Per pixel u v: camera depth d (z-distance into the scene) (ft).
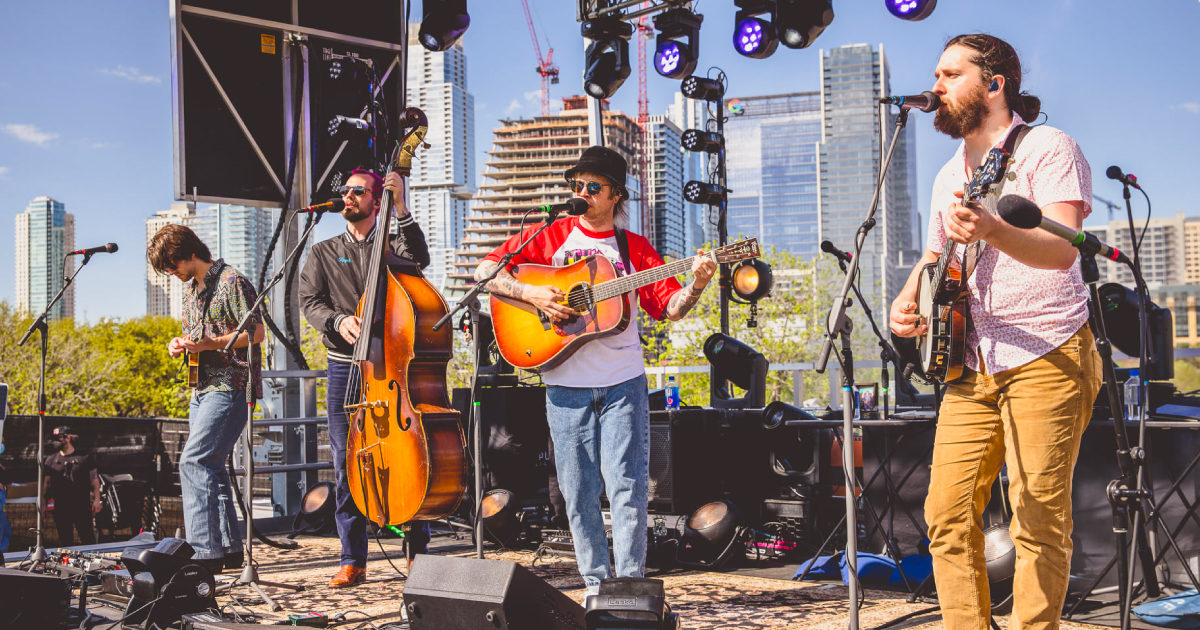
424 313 11.86
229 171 22.53
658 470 16.62
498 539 18.08
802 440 17.51
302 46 22.93
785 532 17.04
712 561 16.22
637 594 7.91
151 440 22.38
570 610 8.61
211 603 10.84
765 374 19.17
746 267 20.25
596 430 10.64
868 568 14.21
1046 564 7.72
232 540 14.34
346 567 14.40
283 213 22.86
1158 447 13.51
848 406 9.39
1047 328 7.69
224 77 22.40
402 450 11.65
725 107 23.62
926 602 12.91
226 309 13.99
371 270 12.04
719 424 17.46
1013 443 7.86
